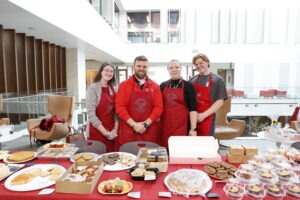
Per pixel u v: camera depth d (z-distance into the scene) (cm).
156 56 1109
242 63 1110
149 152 162
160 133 236
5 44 466
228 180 129
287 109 577
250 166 140
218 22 1123
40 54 583
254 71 1101
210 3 1095
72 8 467
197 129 234
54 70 660
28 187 126
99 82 244
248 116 611
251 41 1110
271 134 259
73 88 716
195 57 237
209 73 235
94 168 143
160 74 1141
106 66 241
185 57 1098
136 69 220
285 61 1072
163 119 230
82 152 185
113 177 140
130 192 121
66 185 121
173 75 223
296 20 1063
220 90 228
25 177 135
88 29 570
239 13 1104
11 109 454
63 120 388
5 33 463
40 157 169
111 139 240
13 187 126
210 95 230
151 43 1118
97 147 199
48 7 371
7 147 405
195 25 1116
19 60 512
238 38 1115
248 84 1112
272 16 1088
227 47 1076
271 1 1071
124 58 1099
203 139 172
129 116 218
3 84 463
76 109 549
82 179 127
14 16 340
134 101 221
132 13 1206
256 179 127
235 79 1129
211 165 149
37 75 583
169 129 226
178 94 220
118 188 121
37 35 522
